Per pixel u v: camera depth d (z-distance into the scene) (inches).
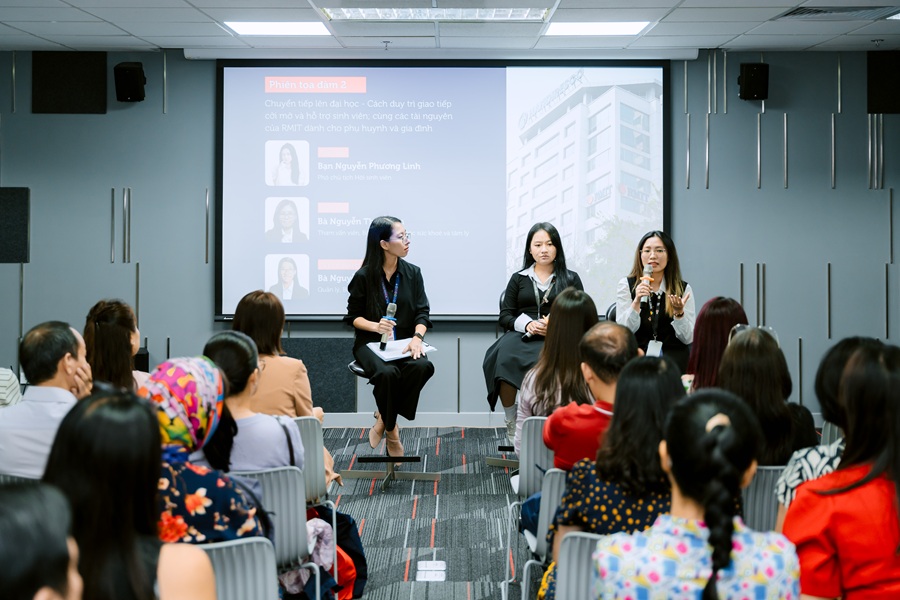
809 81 257.0
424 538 165.2
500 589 140.2
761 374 94.8
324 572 124.1
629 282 196.9
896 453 61.6
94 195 256.4
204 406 78.6
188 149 256.4
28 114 255.3
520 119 256.2
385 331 195.0
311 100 255.4
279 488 102.5
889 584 62.0
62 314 256.8
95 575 49.9
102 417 52.1
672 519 54.1
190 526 75.2
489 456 227.9
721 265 259.1
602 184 257.0
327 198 256.8
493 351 208.7
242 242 256.4
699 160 258.2
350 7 206.2
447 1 201.5
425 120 256.1
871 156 258.1
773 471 95.2
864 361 63.2
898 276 259.0
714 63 256.4
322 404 259.8
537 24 223.1
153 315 257.9
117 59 254.8
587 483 78.6
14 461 97.7
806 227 259.0
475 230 257.6
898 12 210.4
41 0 199.8
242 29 229.8
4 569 33.2
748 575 52.1
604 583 53.8
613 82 255.9
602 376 96.4
